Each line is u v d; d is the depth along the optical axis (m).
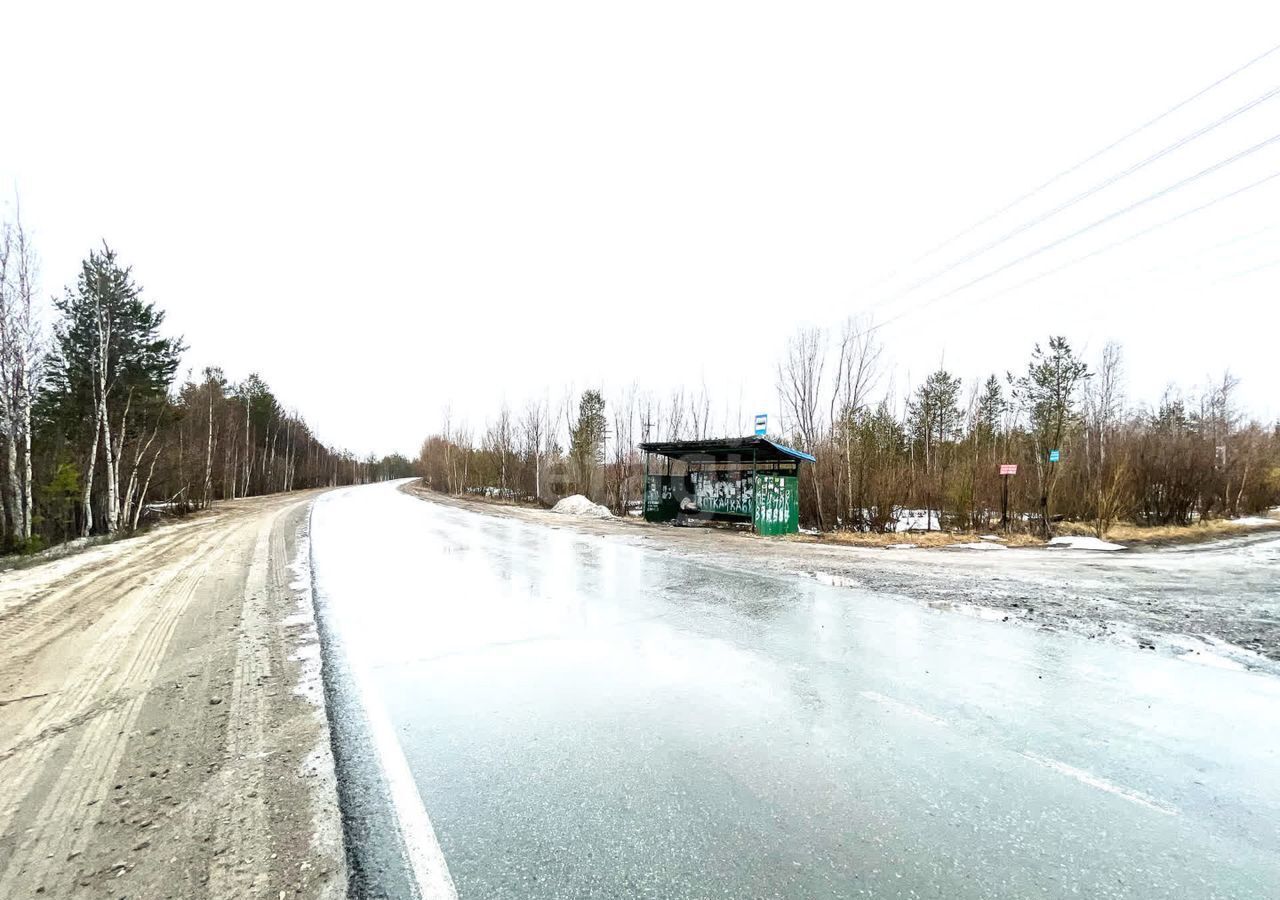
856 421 18.64
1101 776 2.90
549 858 2.25
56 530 18.50
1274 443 29.44
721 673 4.38
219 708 3.80
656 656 4.79
